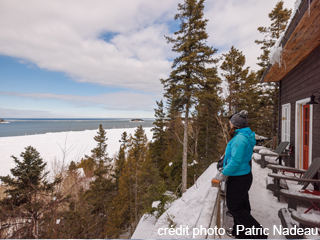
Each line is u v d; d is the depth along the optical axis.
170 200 7.42
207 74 12.05
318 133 3.59
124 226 19.84
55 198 2.67
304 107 4.54
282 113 6.26
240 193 1.86
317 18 2.58
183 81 12.18
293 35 3.13
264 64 14.68
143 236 5.86
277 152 4.95
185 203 3.84
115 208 18.17
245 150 1.86
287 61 4.50
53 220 2.50
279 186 2.68
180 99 12.20
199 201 3.16
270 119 15.90
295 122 4.82
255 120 16.06
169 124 20.47
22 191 2.66
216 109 12.34
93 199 16.78
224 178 1.95
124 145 29.53
